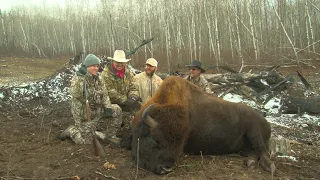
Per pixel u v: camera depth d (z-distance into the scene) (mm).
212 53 32000
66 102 11406
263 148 5656
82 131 6301
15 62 29234
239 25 31500
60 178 4621
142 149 4832
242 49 30109
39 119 8789
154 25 36500
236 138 5773
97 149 5512
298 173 5094
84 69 6176
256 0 32938
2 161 5391
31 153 5785
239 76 11875
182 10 34219
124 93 6922
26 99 11484
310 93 11312
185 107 5113
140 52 34656
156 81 7285
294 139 7270
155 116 4828
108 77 6746
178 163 5203
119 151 5758
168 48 28797
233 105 5867
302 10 31578
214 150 5785
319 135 7668
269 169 5105
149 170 4785
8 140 6648
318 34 28531
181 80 5633
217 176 4781
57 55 46062
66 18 49531
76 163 5230
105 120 7559
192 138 5562
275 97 11414
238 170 5070
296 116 9508
